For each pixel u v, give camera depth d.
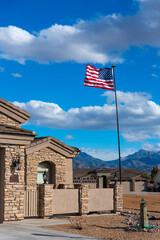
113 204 22.53
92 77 28.38
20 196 17.84
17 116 20.84
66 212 20.27
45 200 19.22
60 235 13.84
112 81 29.08
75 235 13.99
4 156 17.66
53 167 24.27
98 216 21.03
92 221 18.62
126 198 43.28
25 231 14.62
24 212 18.70
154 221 19.19
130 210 24.98
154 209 28.73
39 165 23.92
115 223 17.88
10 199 17.50
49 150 23.98
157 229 15.50
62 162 24.62
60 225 16.86
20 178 17.95
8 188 17.50
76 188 21.38
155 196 48.34
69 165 25.17
